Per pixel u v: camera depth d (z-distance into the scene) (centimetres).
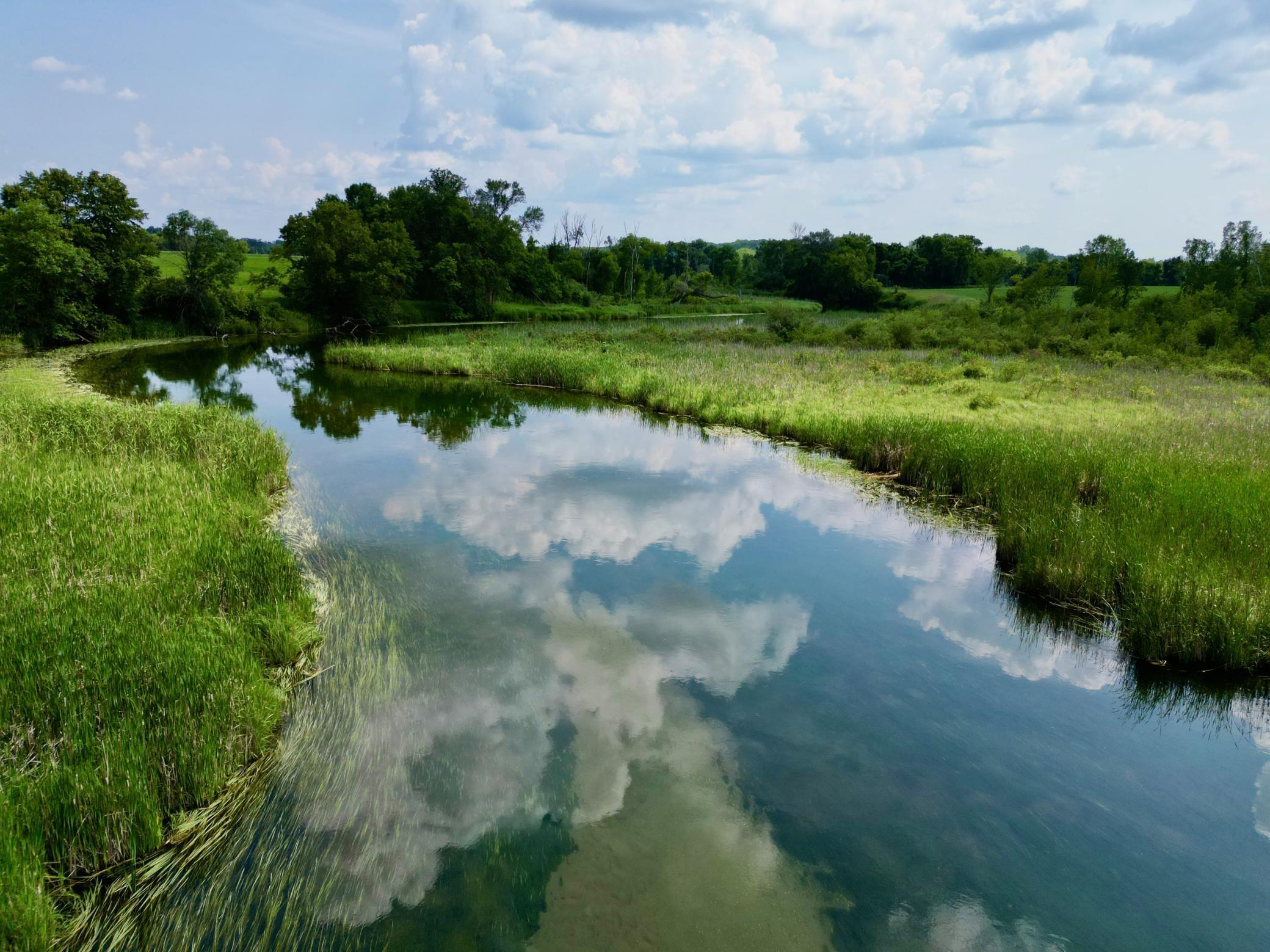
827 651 686
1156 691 630
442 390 2461
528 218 8531
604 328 4997
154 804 415
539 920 377
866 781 502
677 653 674
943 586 842
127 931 361
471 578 830
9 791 389
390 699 580
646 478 1291
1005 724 576
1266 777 519
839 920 384
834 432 1520
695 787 489
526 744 529
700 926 377
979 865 429
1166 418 1612
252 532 826
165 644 539
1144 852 443
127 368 2853
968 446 1234
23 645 513
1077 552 806
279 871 404
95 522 772
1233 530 810
